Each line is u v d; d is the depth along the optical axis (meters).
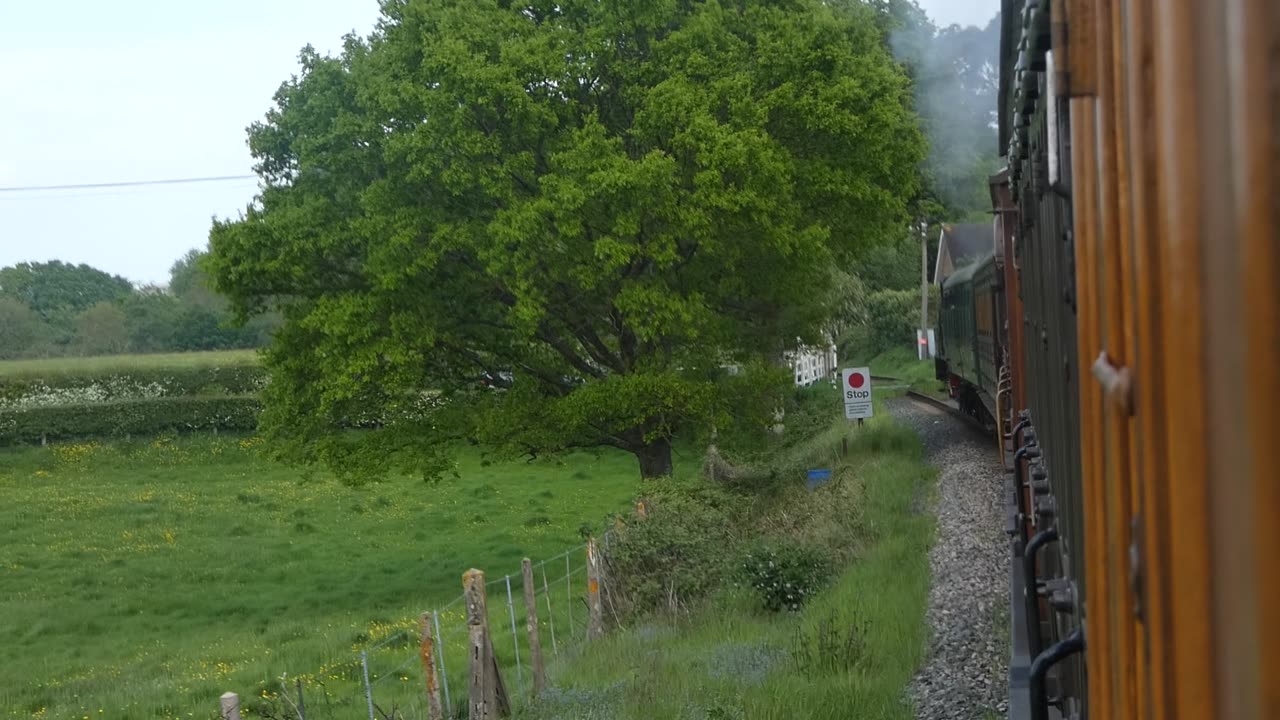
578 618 15.71
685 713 8.97
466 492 35.59
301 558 26.83
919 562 13.67
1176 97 1.38
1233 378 1.21
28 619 21.53
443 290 20.16
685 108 18.44
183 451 46.12
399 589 22.88
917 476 20.33
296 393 20.92
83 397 50.44
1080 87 2.41
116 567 26.45
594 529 24.83
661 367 20.27
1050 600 4.44
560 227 17.80
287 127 21.12
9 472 43.31
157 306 88.19
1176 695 1.49
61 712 14.36
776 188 18.45
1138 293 1.71
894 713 8.59
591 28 19.22
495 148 18.53
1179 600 1.42
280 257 19.62
